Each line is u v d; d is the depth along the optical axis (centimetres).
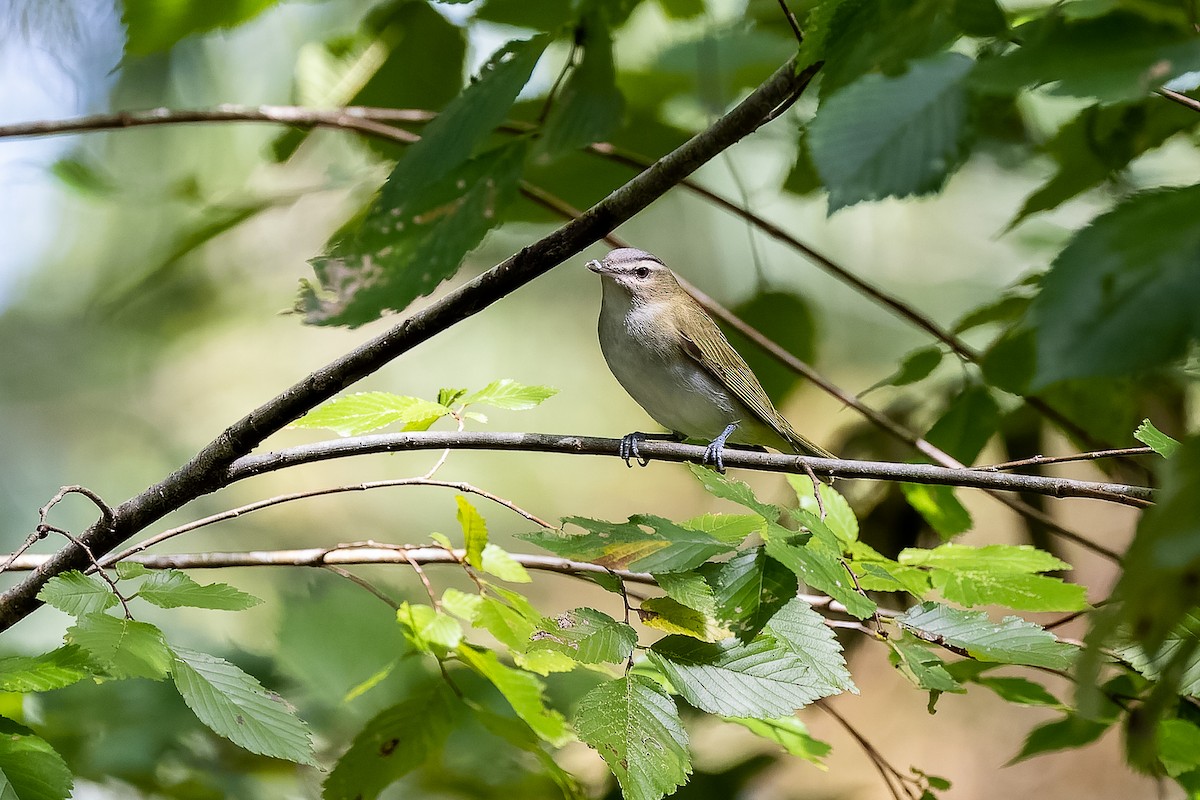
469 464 1800
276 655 854
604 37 620
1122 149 682
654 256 1006
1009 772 1499
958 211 1440
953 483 547
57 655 435
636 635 490
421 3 812
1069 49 224
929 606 549
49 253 1480
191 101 1173
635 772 447
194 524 575
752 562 481
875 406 1289
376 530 1714
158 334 1573
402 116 813
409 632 639
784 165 1098
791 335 952
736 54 928
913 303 1469
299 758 448
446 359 1759
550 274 1812
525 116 856
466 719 777
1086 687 252
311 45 931
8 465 1520
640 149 943
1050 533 892
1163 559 220
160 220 1341
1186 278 191
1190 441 225
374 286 621
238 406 1711
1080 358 195
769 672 489
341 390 567
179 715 849
